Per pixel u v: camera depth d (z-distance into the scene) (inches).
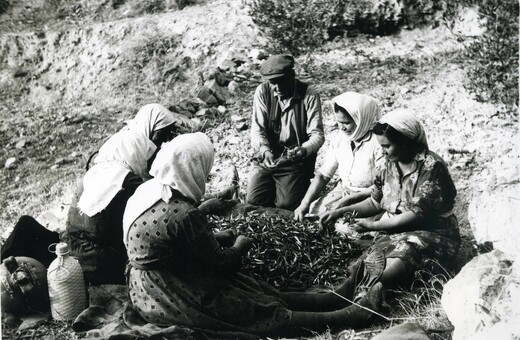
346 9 338.0
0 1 413.4
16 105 368.5
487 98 264.8
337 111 188.9
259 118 219.6
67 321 168.2
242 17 358.9
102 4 405.4
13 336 163.6
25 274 168.2
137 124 193.8
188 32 361.7
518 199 162.9
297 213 195.2
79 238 175.0
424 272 168.1
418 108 272.1
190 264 152.5
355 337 153.6
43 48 387.5
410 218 172.1
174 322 150.6
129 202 154.9
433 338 152.8
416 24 335.3
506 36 276.4
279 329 152.9
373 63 317.4
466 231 202.4
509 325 139.2
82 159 312.0
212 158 157.6
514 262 148.9
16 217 267.7
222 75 320.2
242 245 161.9
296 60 331.3
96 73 368.8
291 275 171.5
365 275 162.1
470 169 230.4
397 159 173.8
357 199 190.1
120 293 167.3
